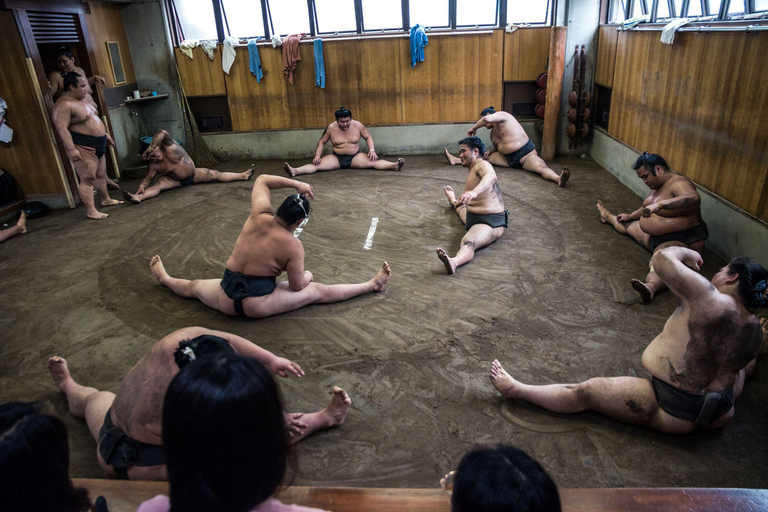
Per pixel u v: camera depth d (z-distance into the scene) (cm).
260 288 330
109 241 480
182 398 88
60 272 418
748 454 222
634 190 575
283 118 780
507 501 89
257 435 89
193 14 743
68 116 511
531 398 249
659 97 520
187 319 341
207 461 87
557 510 93
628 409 232
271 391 93
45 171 559
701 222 374
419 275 392
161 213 552
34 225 527
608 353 292
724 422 227
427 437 237
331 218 518
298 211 309
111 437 196
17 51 509
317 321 333
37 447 101
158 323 338
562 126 745
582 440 232
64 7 581
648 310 334
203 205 574
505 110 766
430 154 787
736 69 389
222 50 746
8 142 544
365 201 567
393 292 367
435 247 443
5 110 530
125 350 311
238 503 90
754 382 265
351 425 246
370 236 470
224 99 778
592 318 328
